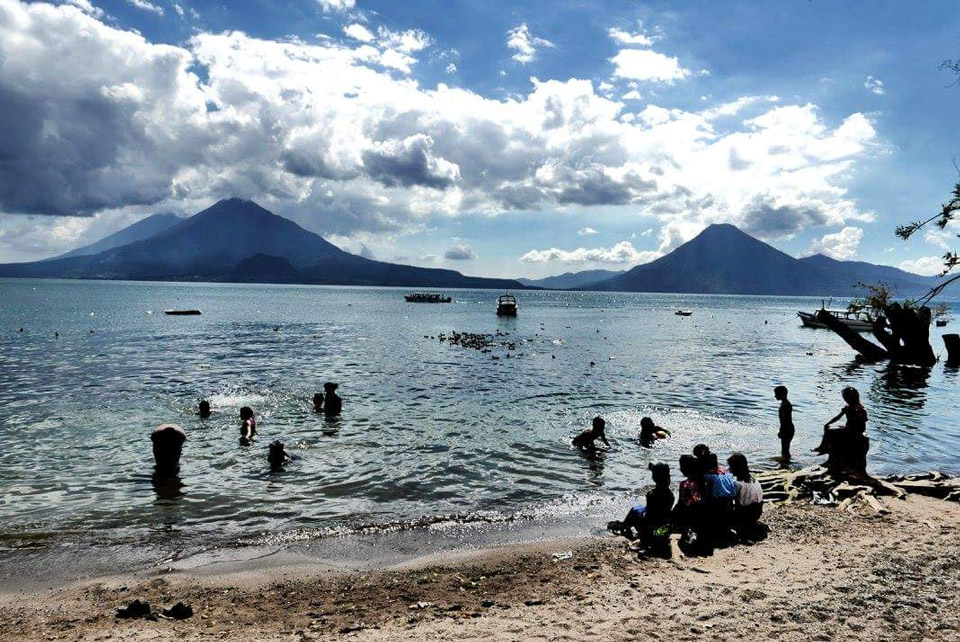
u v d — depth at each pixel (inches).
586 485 546.3
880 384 1232.8
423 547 408.5
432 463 605.3
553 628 284.2
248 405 893.2
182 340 1983.3
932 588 323.6
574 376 1246.9
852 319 2994.6
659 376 1275.8
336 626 294.8
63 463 591.2
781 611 296.0
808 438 728.3
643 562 376.5
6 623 299.4
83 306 4185.5
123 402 906.1
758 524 440.5
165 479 545.3
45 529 432.1
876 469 615.5
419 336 2244.1
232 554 394.9
